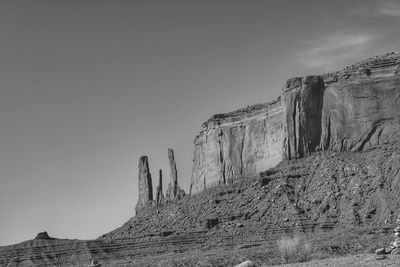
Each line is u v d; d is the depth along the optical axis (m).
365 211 195.62
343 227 193.75
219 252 198.12
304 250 165.88
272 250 181.12
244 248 197.75
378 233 181.38
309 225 199.00
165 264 193.88
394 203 194.12
